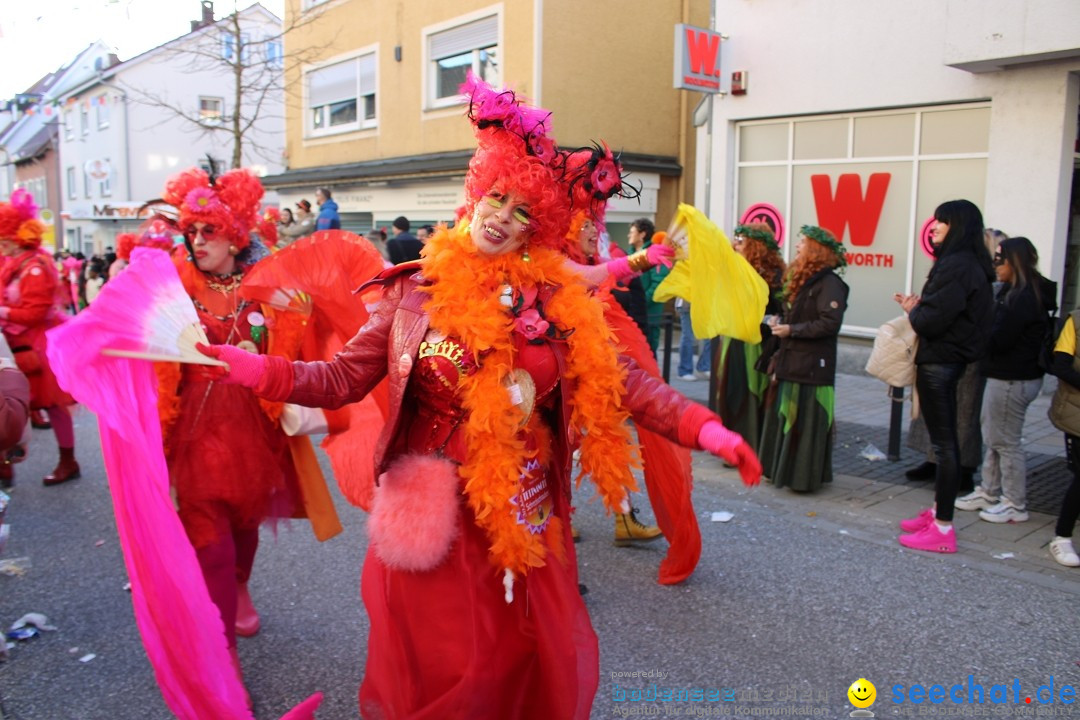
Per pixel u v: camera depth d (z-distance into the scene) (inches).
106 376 84.2
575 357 94.0
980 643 142.6
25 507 223.1
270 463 130.0
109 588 170.7
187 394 122.3
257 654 141.7
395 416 91.8
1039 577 169.9
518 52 547.8
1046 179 335.9
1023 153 341.1
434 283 93.3
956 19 330.0
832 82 399.2
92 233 1301.7
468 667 88.7
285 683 132.6
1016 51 315.9
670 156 610.5
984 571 173.0
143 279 85.4
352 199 705.6
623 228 592.4
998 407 198.2
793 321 220.4
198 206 124.5
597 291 139.5
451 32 601.6
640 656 139.0
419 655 91.6
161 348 84.2
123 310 83.2
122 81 1122.0
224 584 123.4
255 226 137.2
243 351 88.9
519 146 91.4
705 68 405.4
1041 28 309.1
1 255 231.9
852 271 412.8
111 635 150.2
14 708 126.0
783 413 223.8
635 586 167.2
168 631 88.0
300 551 188.1
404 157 658.8
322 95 745.0
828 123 412.2
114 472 86.7
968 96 355.9
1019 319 192.5
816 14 399.9
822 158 417.1
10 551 190.9
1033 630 147.2
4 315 227.6
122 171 1155.9
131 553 87.3
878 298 405.1
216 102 1209.4
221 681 90.7
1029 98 337.1
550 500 98.1
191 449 121.3
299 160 785.6
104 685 133.0
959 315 175.9
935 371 179.2
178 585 88.7
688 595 162.6
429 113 629.0
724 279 200.7
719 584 167.6
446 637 90.1
